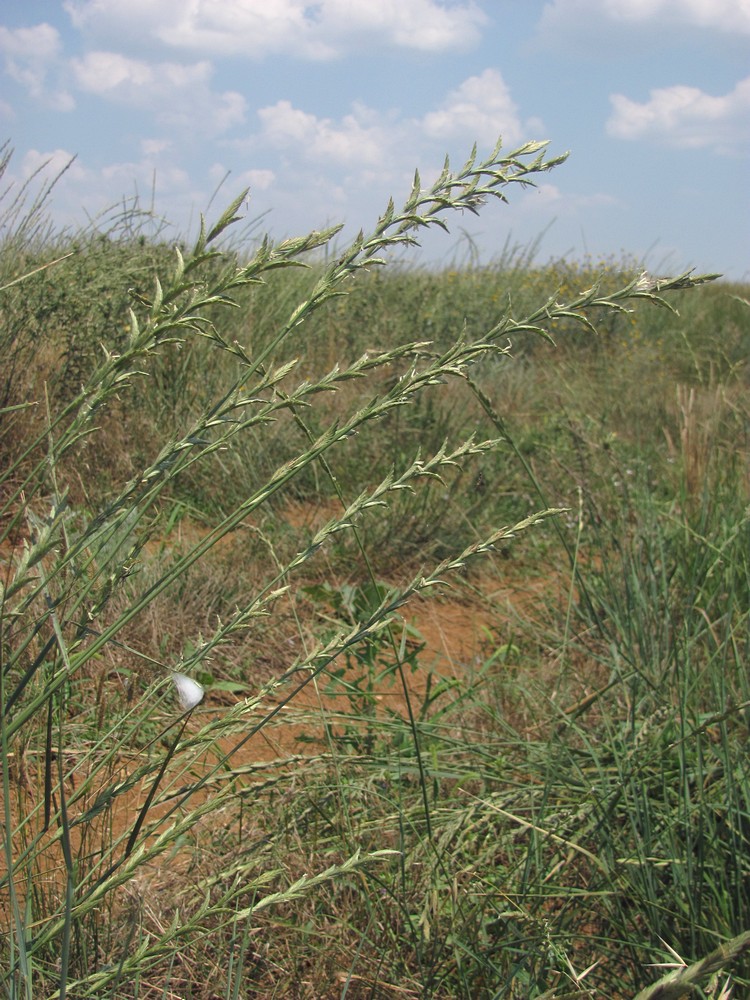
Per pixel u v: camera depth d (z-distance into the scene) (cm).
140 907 142
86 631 112
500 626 353
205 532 393
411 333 638
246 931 124
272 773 208
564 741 230
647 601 299
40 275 386
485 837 199
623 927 172
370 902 171
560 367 741
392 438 489
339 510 448
